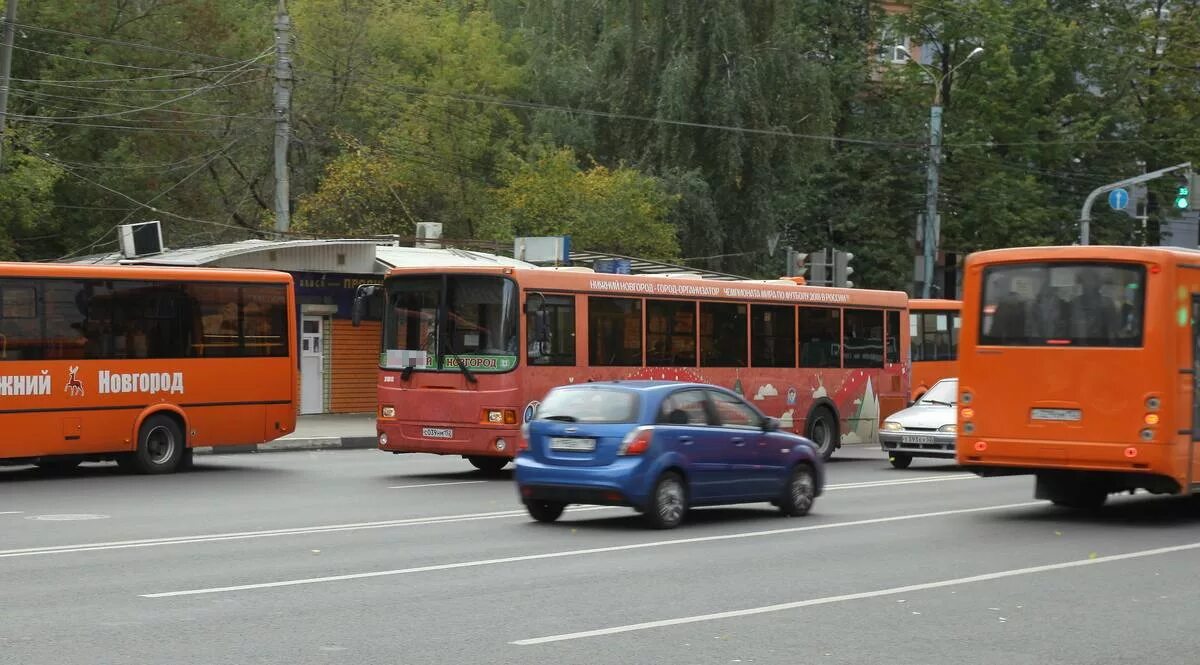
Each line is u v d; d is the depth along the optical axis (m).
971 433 17.92
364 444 30.47
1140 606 11.34
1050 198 57.03
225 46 45.12
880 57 60.47
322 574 12.38
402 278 22.98
